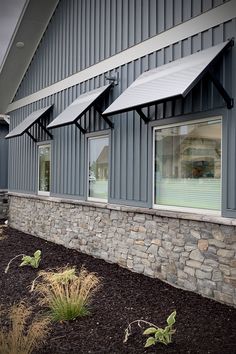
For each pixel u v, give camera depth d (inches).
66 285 234.1
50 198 454.0
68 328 199.8
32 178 514.6
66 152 426.3
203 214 251.8
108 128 350.3
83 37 394.9
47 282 275.1
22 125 489.4
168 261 276.8
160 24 289.3
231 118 230.7
